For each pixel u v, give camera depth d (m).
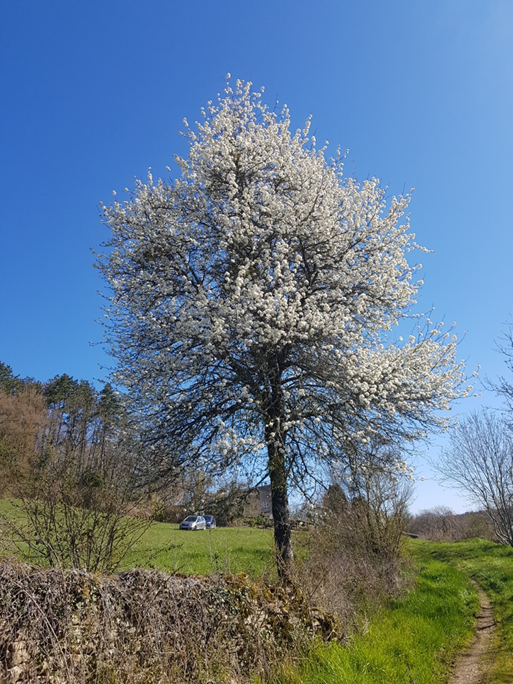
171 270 12.92
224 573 6.60
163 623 5.02
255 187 13.95
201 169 13.93
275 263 12.61
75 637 4.21
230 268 12.76
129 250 13.42
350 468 11.64
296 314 11.45
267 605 6.65
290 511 11.91
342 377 11.47
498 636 9.57
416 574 15.88
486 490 17.25
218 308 11.73
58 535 5.77
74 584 4.41
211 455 11.05
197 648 5.27
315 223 13.16
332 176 14.41
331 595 8.12
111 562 5.91
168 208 14.02
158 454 11.57
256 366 11.31
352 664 6.19
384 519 13.97
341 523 13.20
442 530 45.66
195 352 11.63
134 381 12.28
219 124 14.56
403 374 12.23
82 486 6.39
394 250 14.06
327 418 11.48
